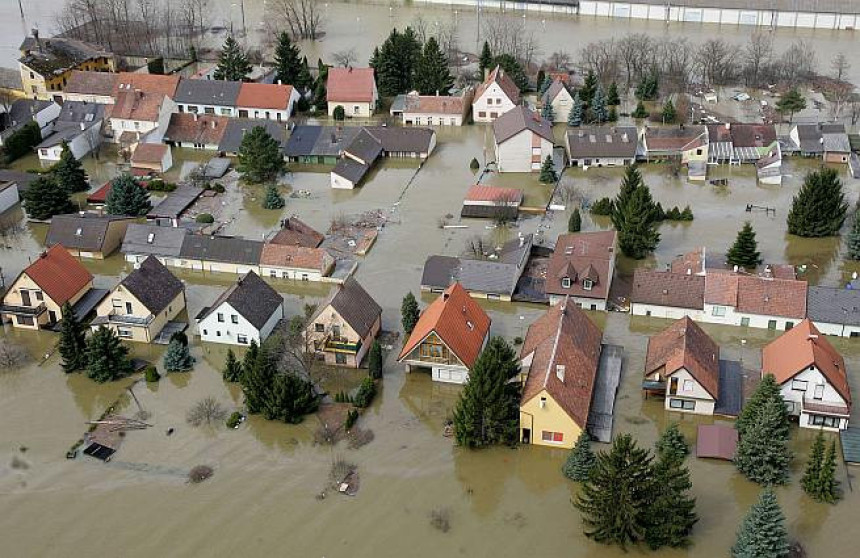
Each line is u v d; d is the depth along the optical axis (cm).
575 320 9438
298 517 7775
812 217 12062
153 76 16600
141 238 11756
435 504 7906
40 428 8800
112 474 8244
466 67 19425
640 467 7444
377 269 11550
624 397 9125
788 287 10156
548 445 8488
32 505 7906
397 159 15088
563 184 14088
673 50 18562
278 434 8725
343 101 16700
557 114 16675
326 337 9531
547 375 8331
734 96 17562
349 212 13125
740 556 7156
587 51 18925
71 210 13000
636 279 10512
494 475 8212
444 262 11088
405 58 17738
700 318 10356
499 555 7394
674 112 16300
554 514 7788
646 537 7362
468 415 8269
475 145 15738
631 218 11600
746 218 12900
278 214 13050
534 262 11550
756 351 9856
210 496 7994
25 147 15075
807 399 8606
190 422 8869
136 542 7531
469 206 12925
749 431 8056
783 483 8019
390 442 8612
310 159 14812
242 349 9912
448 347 8994
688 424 8762
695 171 14162
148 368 9444
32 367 9675
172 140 15400
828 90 17775
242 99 16425
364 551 7444
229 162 14725
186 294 11025
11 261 11812
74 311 10425
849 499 7881
